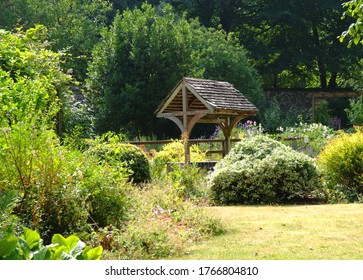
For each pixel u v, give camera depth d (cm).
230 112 1666
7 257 398
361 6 1070
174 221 812
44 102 909
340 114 3628
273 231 799
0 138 662
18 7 3059
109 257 604
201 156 1605
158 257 646
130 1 4162
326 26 4050
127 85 2530
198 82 1683
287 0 3922
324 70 3959
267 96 3525
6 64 1123
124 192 755
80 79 3119
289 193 1198
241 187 1180
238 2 4069
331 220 881
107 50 2662
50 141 683
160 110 1703
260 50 3878
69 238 432
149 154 1627
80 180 688
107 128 2570
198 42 3144
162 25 2675
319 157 1336
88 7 3450
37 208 641
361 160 1212
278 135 2333
